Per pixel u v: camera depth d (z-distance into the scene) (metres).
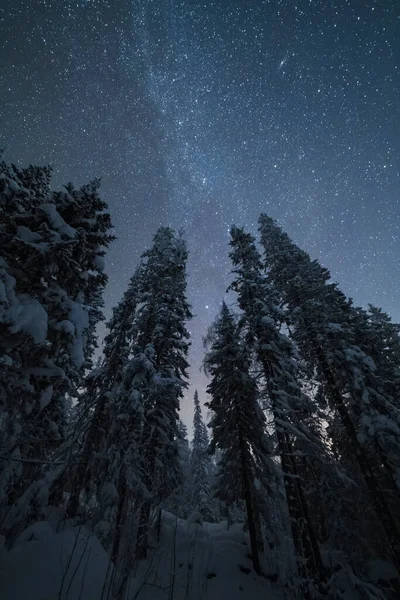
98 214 7.66
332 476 12.65
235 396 14.28
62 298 6.68
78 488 11.18
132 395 10.56
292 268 16.47
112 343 15.41
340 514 12.73
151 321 15.66
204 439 29.62
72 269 6.86
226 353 15.45
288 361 12.11
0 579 4.36
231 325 16.11
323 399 14.59
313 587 8.48
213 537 13.45
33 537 5.67
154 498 9.23
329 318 14.91
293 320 15.03
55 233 6.40
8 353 6.05
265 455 13.48
